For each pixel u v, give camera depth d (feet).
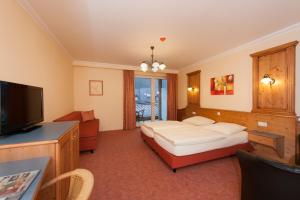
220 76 13.01
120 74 18.08
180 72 19.69
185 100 18.52
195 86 16.17
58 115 10.71
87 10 6.79
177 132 9.56
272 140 7.98
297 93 8.03
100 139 14.03
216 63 13.47
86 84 16.63
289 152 8.11
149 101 20.20
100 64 16.76
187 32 9.04
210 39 10.11
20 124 4.96
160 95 21.09
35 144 3.95
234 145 9.37
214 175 7.66
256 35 9.48
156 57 14.35
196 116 14.24
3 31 5.15
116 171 8.08
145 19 7.57
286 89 8.39
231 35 9.47
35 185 2.55
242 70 11.10
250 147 9.89
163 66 11.62
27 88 5.46
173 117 20.04
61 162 4.53
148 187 6.70
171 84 19.93
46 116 8.60
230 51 12.03
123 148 11.62
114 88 17.83
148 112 20.33
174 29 8.66
